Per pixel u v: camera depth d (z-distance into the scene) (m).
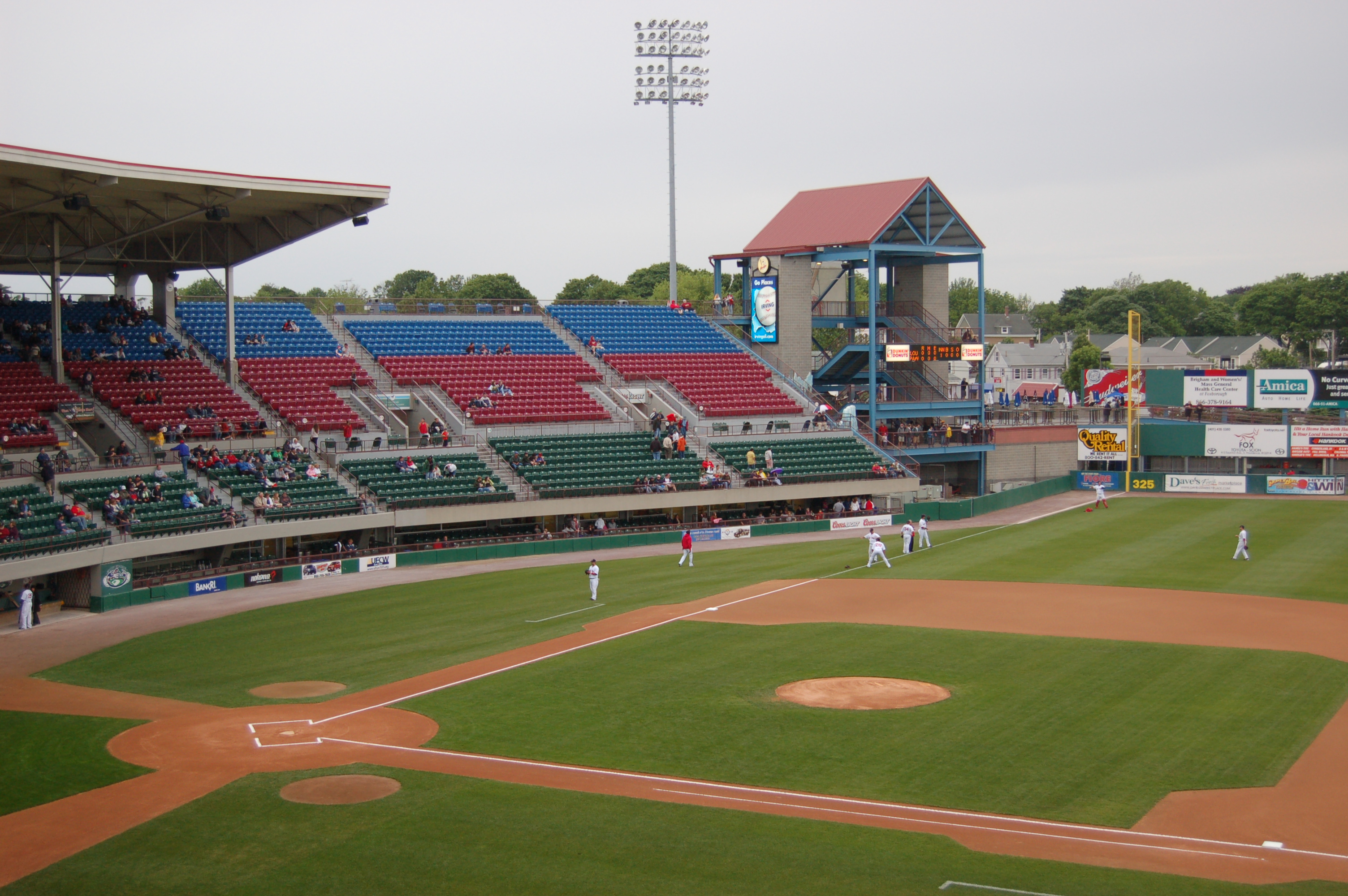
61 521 43.34
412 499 54.62
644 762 23.95
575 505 58.50
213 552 49.44
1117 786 22.02
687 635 36.22
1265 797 21.30
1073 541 55.19
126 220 54.56
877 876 18.12
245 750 25.27
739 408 73.62
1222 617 37.12
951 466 81.31
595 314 81.75
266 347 65.38
